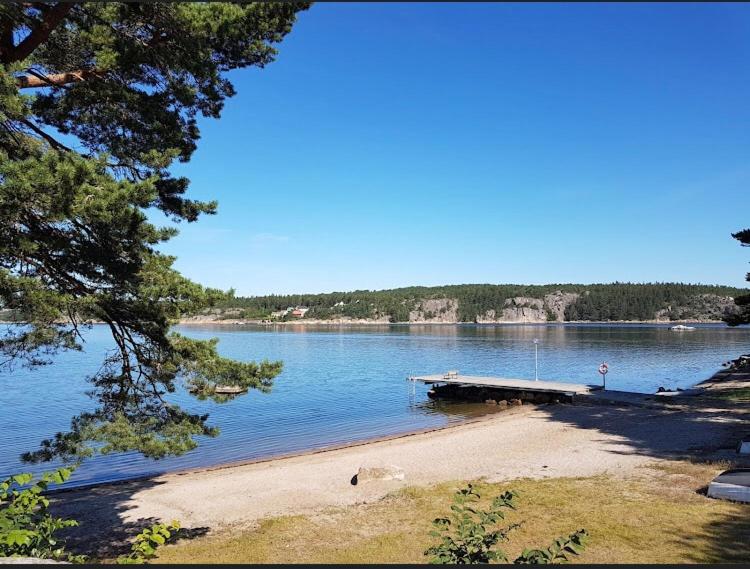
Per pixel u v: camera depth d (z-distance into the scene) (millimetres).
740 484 10484
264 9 8430
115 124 8578
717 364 57062
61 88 8320
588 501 10875
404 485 13422
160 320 7652
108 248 7102
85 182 6250
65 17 7508
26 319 6879
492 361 61719
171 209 9219
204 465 18828
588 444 17234
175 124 8844
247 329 183375
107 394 8562
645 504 10406
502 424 22922
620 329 160375
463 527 5301
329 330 171000
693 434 17797
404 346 89688
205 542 9961
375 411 30844
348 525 10469
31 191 5723
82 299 6895
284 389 40125
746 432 17469
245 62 9148
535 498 11312
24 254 6605
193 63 8242
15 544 4609
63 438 8070
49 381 43531
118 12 7570
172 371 8125
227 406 32188
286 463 17688
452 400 34812
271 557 8875
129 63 7930
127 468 18375
